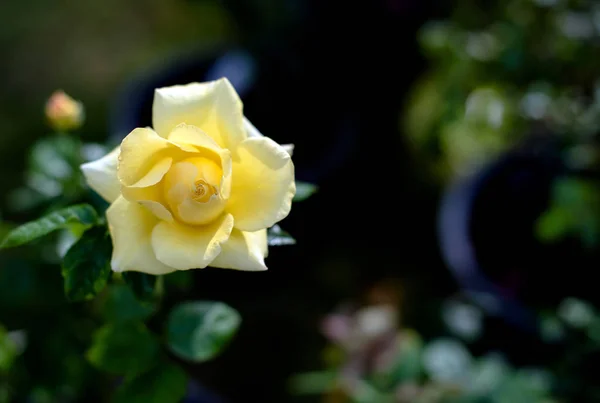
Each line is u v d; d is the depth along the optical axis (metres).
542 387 0.75
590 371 0.78
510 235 0.85
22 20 1.17
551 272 0.83
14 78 1.12
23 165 1.03
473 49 0.82
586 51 0.80
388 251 0.99
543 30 0.81
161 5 1.20
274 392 0.87
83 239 0.58
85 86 1.12
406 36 0.92
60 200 0.68
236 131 0.56
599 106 0.79
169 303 0.74
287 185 0.55
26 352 0.73
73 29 1.17
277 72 0.89
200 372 0.87
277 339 0.90
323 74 0.93
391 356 0.76
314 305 0.93
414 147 1.04
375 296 0.93
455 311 0.85
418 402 0.74
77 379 0.75
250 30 0.96
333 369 0.81
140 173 0.55
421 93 0.99
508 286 0.83
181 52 1.01
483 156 0.97
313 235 0.91
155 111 0.57
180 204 0.55
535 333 0.80
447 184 1.04
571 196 0.77
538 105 0.82
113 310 0.65
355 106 0.96
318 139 0.89
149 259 0.56
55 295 0.73
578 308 0.79
